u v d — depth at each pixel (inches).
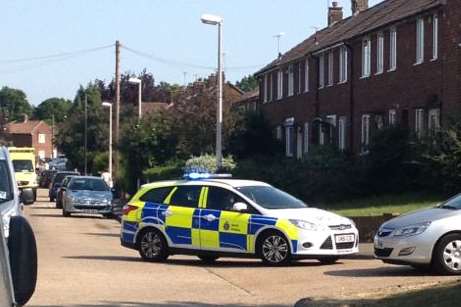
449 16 1285.7
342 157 1454.2
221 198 822.5
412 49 1459.2
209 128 2059.5
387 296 541.3
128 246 868.6
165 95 4065.0
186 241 831.7
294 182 1422.2
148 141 2185.0
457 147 1142.3
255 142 2085.4
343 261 831.1
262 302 577.0
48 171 3602.4
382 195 1349.7
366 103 1679.4
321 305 521.7
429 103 1373.0
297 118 2124.8
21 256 213.5
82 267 789.2
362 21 1875.0
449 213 687.7
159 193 860.6
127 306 557.9
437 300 499.8
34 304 564.7
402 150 1341.0
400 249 682.2
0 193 516.1
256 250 796.6
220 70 1466.5
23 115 6924.2
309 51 1995.6
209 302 578.2
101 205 1734.7
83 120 3614.7
